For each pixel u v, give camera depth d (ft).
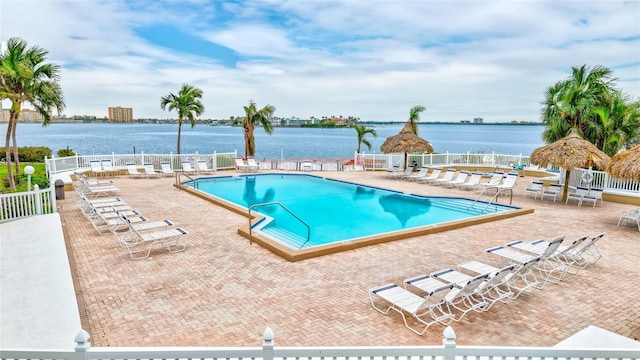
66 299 18.40
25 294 18.92
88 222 34.30
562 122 55.21
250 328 16.01
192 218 36.40
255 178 68.54
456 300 19.07
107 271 22.52
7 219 33.71
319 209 44.14
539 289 20.54
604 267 24.11
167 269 22.97
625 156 35.04
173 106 83.05
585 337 14.44
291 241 30.83
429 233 31.63
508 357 10.15
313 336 15.39
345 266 23.80
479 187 56.90
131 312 17.35
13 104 50.55
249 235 29.14
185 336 15.33
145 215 37.42
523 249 24.44
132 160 67.82
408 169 65.92
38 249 26.03
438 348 10.11
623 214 36.88
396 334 15.61
